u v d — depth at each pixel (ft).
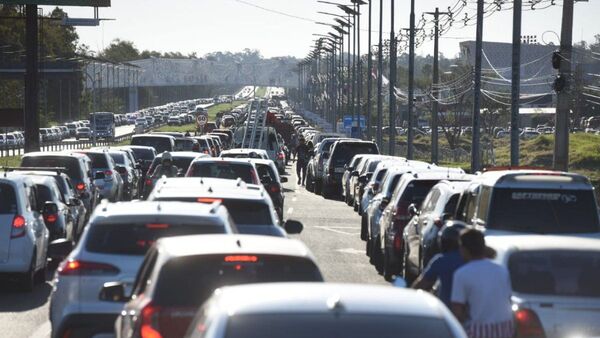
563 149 258.78
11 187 151.64
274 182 203.72
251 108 588.91
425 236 134.51
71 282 92.12
